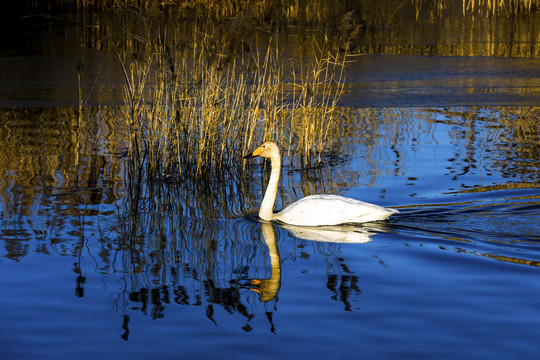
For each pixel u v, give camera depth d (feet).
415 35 98.17
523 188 44.16
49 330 26.86
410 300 29.19
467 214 39.93
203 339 26.08
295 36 93.35
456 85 74.69
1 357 24.75
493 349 25.14
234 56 51.67
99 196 44.80
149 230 38.63
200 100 57.41
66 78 75.61
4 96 69.56
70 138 57.47
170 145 51.70
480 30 100.68
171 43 84.99
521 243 35.42
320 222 39.27
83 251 35.12
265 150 40.57
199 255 34.73
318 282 31.17
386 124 61.57
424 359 24.48
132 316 27.99
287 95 69.26
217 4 100.89
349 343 25.64
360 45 92.58
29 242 36.14
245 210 42.91
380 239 36.68
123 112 65.10
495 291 29.94
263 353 25.00
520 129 59.26
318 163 52.16
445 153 52.90
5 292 30.19
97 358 24.72
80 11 108.47
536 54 87.56
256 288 30.58
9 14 107.04
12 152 53.26
